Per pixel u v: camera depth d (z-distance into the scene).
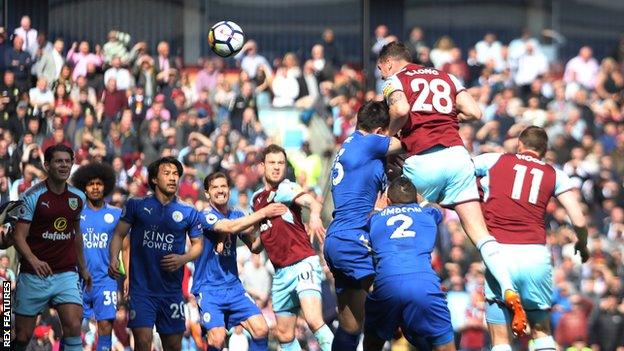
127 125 28.33
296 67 31.17
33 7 32.75
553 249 25.69
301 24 34.53
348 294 15.01
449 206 14.53
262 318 17.20
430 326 14.14
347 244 14.55
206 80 31.05
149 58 30.33
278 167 17.27
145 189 26.56
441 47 33.41
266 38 34.41
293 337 17.50
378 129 14.64
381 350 14.84
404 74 14.45
